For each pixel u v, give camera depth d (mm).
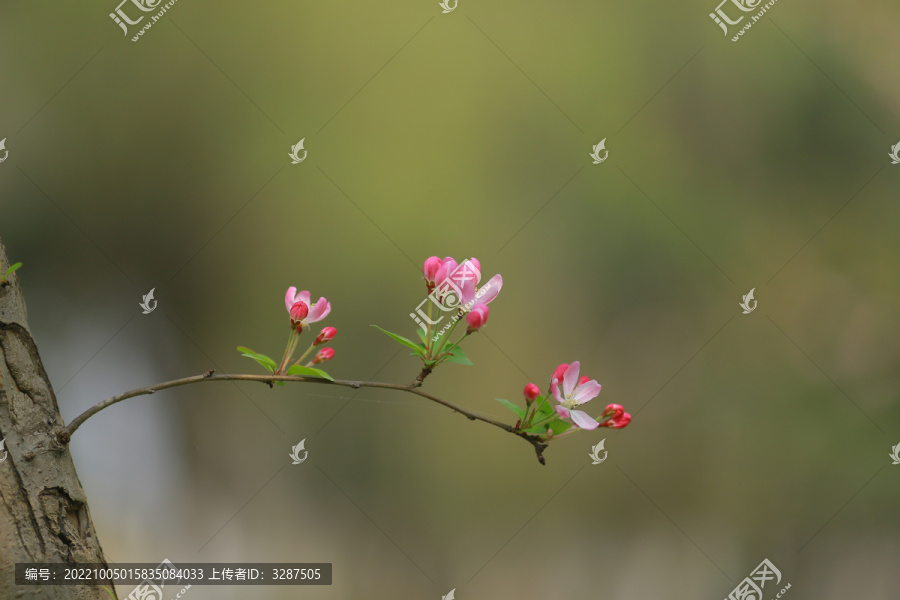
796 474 4367
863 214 4590
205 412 4555
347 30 4613
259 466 4453
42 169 4508
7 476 1902
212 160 4574
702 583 4328
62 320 4613
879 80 4641
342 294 4465
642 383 4602
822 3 4691
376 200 4473
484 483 4488
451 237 4480
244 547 4207
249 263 4586
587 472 4555
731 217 4609
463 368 4516
